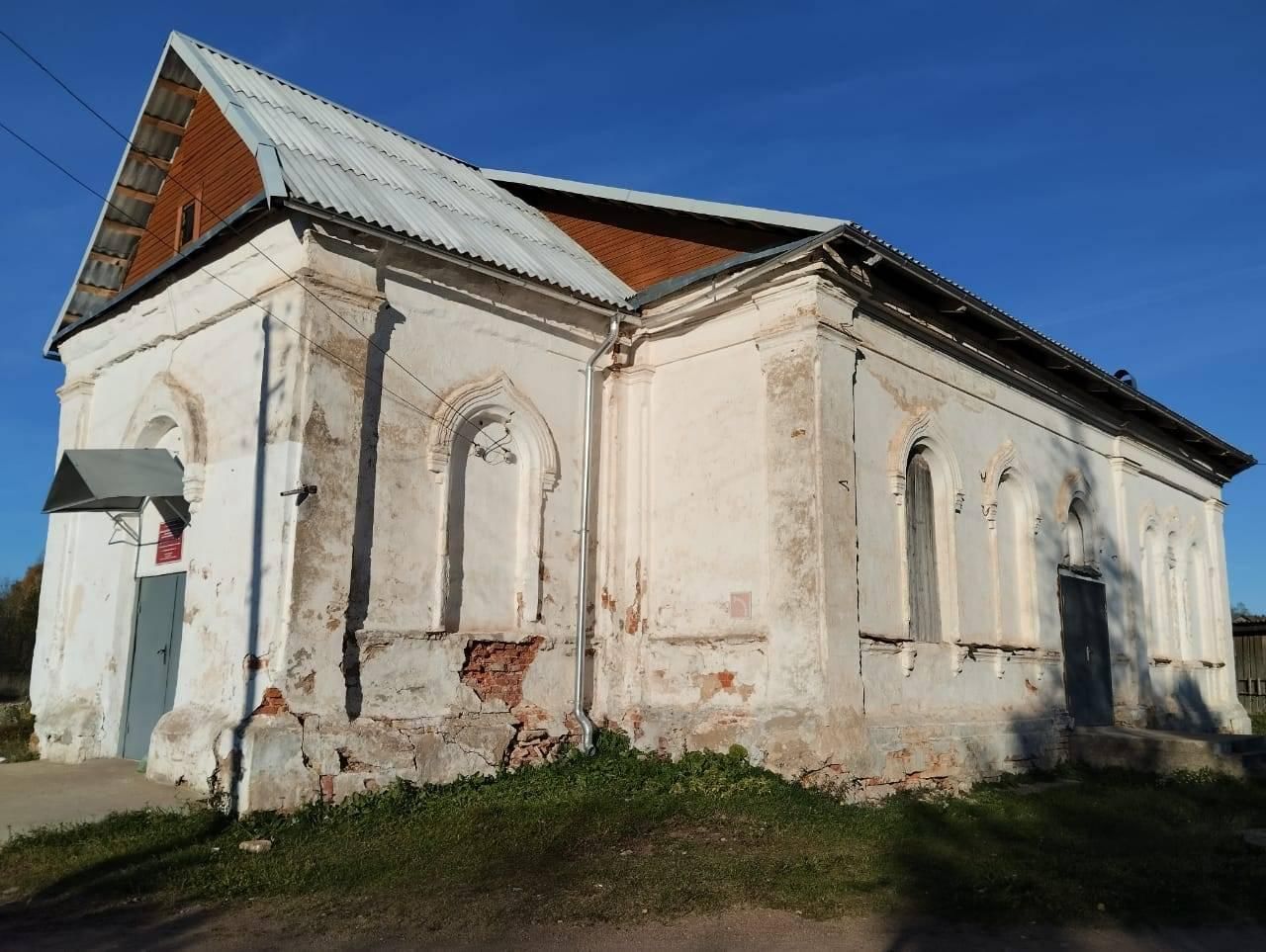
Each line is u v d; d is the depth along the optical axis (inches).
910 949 233.8
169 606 443.8
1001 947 236.7
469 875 285.3
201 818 331.6
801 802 367.6
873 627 436.1
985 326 521.7
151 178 498.0
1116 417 685.9
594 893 270.7
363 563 390.3
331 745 361.1
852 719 405.7
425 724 400.5
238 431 397.4
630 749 454.0
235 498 390.9
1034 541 571.8
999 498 558.6
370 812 352.5
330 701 365.7
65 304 531.2
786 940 238.4
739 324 462.3
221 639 380.8
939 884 284.7
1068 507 623.2
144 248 515.8
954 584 496.1
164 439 469.7
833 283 434.9
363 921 247.4
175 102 476.1
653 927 245.9
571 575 470.6
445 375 429.7
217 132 460.1
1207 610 818.8
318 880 279.9
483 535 442.6
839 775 394.0
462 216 493.7
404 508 407.8
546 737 444.8
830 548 412.2
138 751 443.5
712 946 233.3
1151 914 263.6
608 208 552.7
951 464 507.5
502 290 451.8
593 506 484.7
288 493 367.2
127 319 486.9
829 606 405.7
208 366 424.2
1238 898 278.4
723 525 452.8
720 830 338.0
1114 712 629.0
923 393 496.1
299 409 372.5
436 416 422.6
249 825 327.9
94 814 339.9
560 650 458.6
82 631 495.8
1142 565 705.6
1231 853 339.3
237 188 440.1
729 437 457.4
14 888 275.1
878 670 435.2
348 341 389.1
